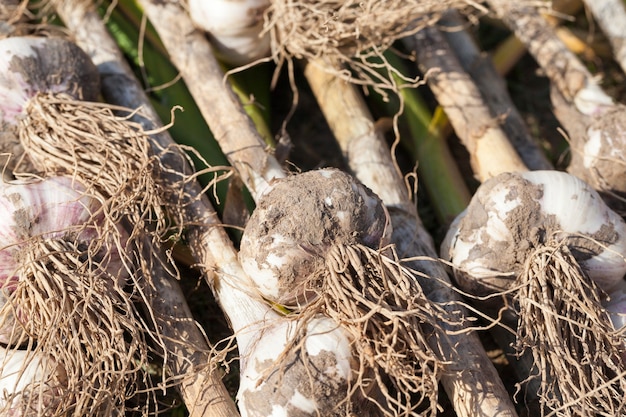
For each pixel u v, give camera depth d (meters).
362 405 0.61
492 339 0.70
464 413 0.63
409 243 0.68
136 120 0.71
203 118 0.74
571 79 0.73
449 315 0.65
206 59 0.72
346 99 0.73
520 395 0.67
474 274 0.65
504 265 0.64
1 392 0.62
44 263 0.63
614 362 0.63
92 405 0.61
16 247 0.64
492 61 0.78
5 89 0.68
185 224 0.66
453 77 0.74
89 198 0.65
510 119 0.76
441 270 0.67
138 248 0.64
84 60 0.70
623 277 0.67
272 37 0.72
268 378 0.61
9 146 0.69
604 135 0.69
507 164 0.71
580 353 0.62
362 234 0.63
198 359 0.64
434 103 0.79
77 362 0.62
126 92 0.73
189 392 0.64
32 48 0.69
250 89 0.76
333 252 0.62
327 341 0.61
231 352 0.68
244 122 0.70
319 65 0.72
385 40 0.71
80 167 0.66
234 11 0.72
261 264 0.63
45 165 0.67
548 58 0.75
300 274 0.62
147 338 0.67
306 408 0.60
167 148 0.67
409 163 0.77
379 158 0.71
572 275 0.63
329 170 0.64
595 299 0.63
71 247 0.64
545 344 0.62
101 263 0.63
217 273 0.66
